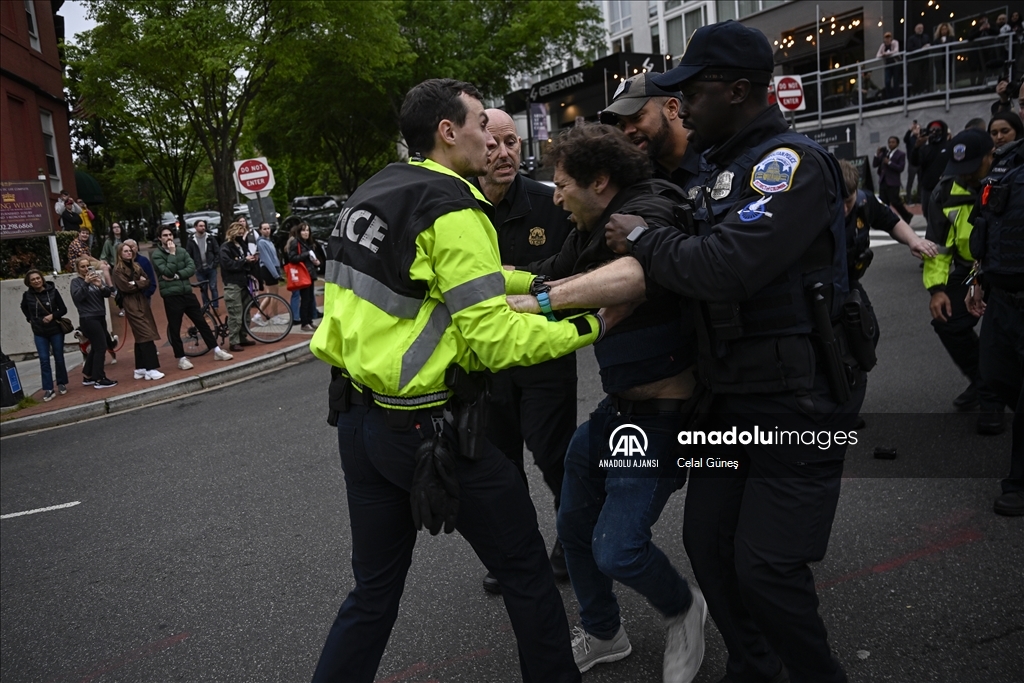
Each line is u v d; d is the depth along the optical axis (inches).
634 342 89.6
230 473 213.9
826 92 764.0
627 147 89.3
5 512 205.2
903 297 343.0
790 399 79.7
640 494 92.3
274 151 1052.5
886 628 110.9
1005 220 133.9
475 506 85.7
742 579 82.7
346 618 88.1
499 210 125.6
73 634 133.4
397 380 80.0
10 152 661.3
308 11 664.4
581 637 108.7
